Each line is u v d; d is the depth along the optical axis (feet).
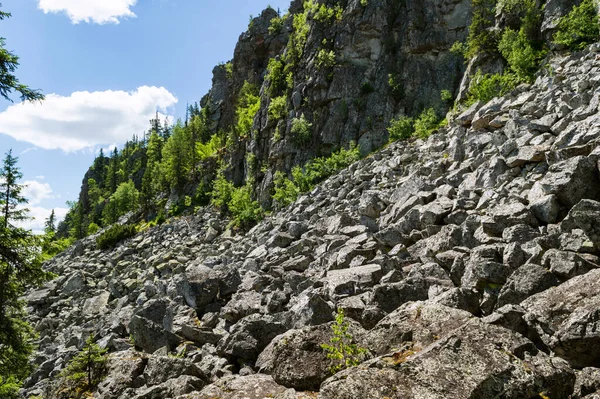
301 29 216.74
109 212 347.36
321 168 146.82
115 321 54.70
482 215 40.34
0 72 37.09
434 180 58.34
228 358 32.81
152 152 406.41
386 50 177.58
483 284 28.43
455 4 166.61
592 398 15.05
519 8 124.57
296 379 22.79
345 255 45.14
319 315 31.99
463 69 155.84
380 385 17.02
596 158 34.60
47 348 64.08
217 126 372.38
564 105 54.54
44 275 49.29
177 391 26.40
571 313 19.67
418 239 44.70
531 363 17.07
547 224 34.14
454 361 17.20
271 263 57.00
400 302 31.04
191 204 247.91
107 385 31.53
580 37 94.12
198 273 51.70
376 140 160.97
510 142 53.06
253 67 327.06
